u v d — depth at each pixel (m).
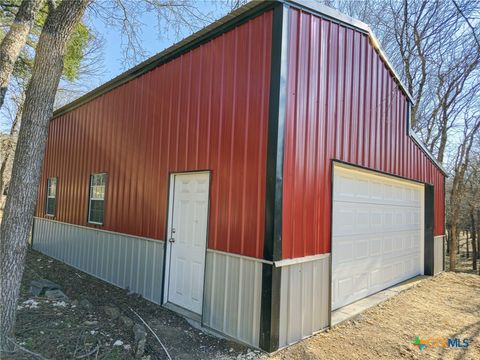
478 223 16.95
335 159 4.64
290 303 3.77
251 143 3.94
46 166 9.73
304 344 3.81
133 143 6.15
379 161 5.85
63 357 3.09
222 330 4.00
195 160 4.73
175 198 5.17
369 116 5.57
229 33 4.44
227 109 4.32
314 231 4.20
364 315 4.99
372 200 6.11
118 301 5.15
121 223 6.25
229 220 4.11
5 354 2.98
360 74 5.33
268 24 3.95
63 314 4.16
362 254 5.77
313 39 4.31
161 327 4.14
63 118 9.06
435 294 6.50
